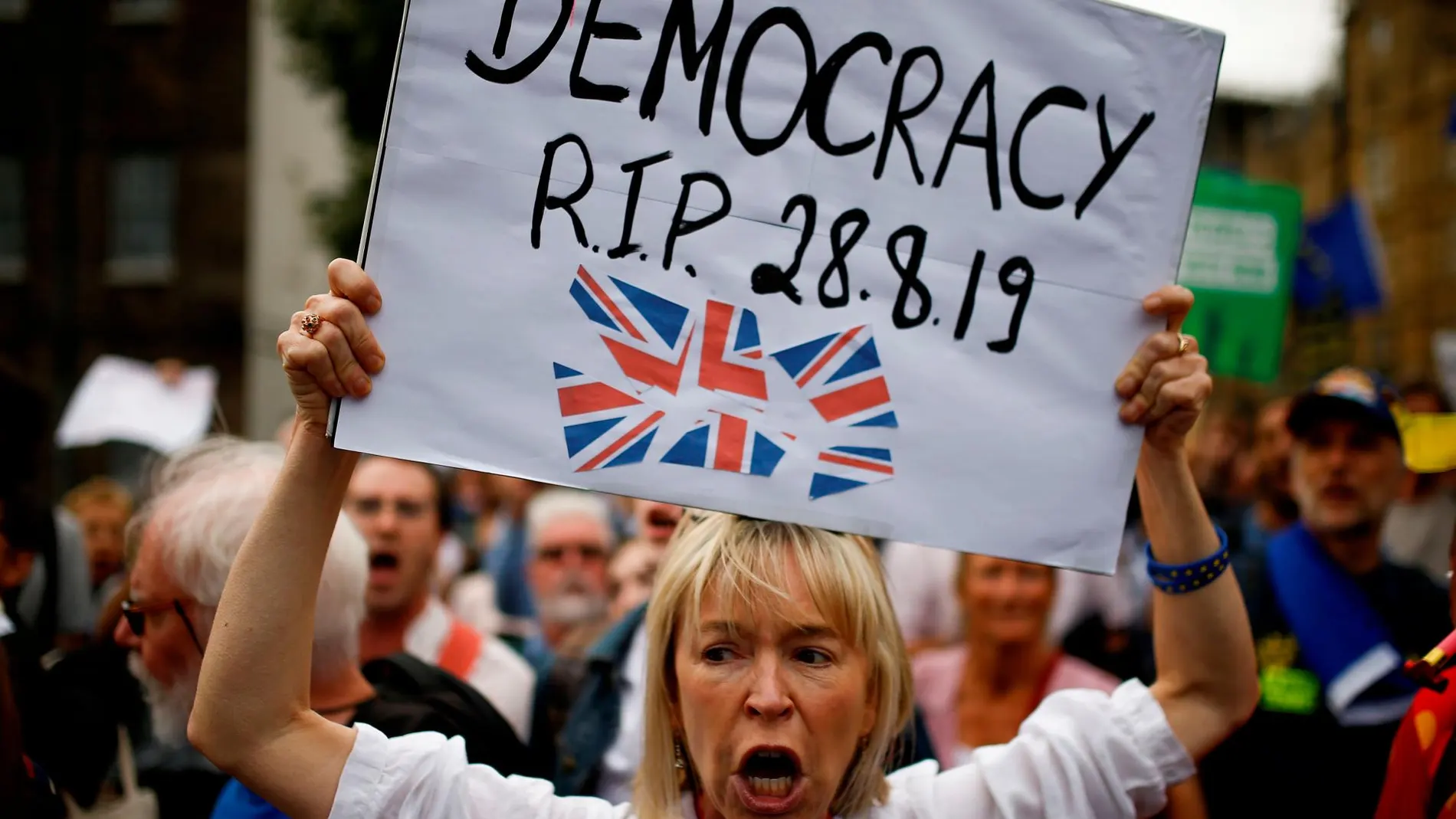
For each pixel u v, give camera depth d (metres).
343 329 1.63
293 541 1.68
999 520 1.81
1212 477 7.46
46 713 2.47
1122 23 1.87
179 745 2.31
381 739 1.75
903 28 1.82
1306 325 10.69
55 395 18.77
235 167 18.77
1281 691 3.05
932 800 1.86
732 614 1.70
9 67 18.72
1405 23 18.38
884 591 1.84
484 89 1.70
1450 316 18.16
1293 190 4.81
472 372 1.69
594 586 4.44
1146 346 1.85
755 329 1.77
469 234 1.69
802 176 1.79
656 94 1.75
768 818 1.69
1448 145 17.81
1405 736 2.06
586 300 1.72
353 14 14.51
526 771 2.43
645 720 1.83
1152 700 1.86
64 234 18.81
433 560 3.34
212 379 5.89
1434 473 4.48
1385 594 3.21
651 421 1.73
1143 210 1.88
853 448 1.78
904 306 1.81
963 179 1.83
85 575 3.99
